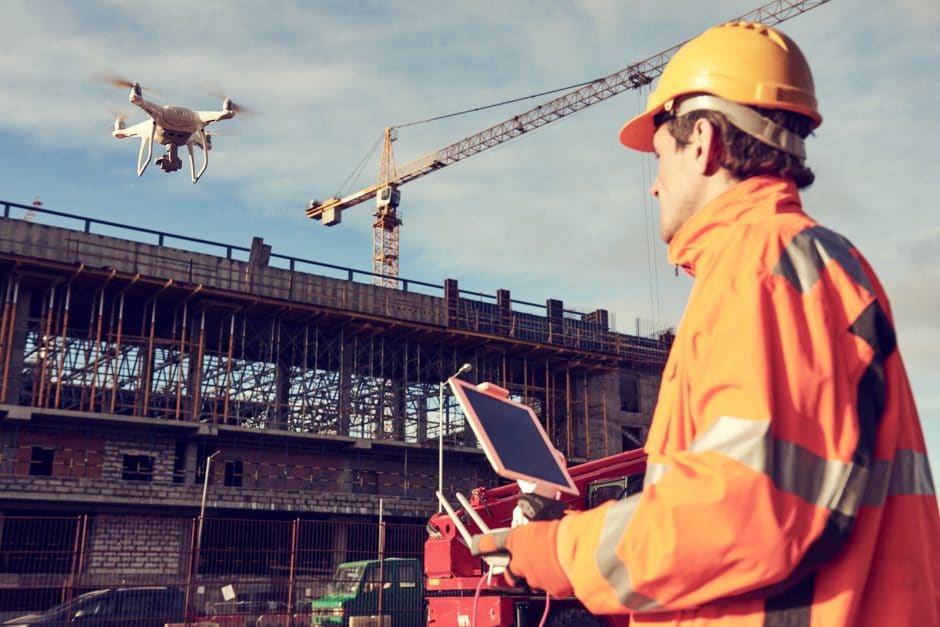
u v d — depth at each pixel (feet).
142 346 166.40
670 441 4.31
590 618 25.95
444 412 199.93
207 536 157.69
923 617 3.96
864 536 3.85
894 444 4.06
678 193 5.05
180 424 158.61
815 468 3.74
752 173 4.80
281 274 183.32
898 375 4.23
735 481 3.63
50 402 171.53
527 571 4.52
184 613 57.31
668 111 5.21
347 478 181.98
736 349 3.95
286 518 169.37
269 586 61.46
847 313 4.09
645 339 236.63
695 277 4.81
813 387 3.83
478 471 195.62
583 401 222.48
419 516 182.19
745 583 3.65
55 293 165.27
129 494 152.46
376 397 197.26
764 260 4.21
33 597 80.28
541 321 220.23
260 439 173.58
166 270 169.78
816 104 4.93
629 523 3.91
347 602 60.70
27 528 142.41
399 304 198.29
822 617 3.77
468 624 27.96
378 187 345.31
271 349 182.50
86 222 163.73
